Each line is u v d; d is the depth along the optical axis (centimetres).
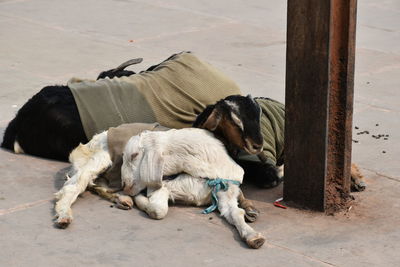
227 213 672
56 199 715
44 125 801
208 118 692
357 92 1101
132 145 700
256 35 1408
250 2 1681
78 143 793
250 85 1118
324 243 648
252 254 625
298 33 671
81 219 679
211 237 650
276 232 665
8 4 1603
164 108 801
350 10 659
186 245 636
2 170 784
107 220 677
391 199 740
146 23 1477
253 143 684
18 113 825
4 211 691
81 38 1351
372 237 661
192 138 693
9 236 644
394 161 842
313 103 679
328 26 652
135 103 796
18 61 1203
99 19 1497
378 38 1408
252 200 730
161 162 684
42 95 807
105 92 798
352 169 755
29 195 727
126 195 708
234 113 679
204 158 687
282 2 1691
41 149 816
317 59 665
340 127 688
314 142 688
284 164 713
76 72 1154
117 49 1289
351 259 622
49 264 601
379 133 935
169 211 695
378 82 1152
